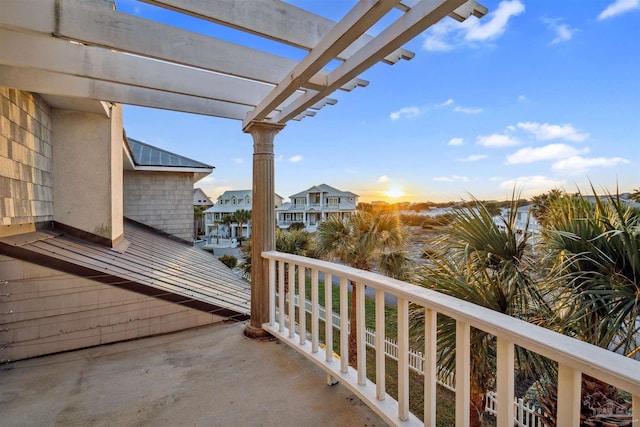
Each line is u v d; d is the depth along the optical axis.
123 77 2.44
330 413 1.97
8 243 2.80
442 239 2.53
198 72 2.74
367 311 8.98
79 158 4.17
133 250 5.25
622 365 0.83
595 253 1.73
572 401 0.95
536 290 2.09
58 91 2.75
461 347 1.32
